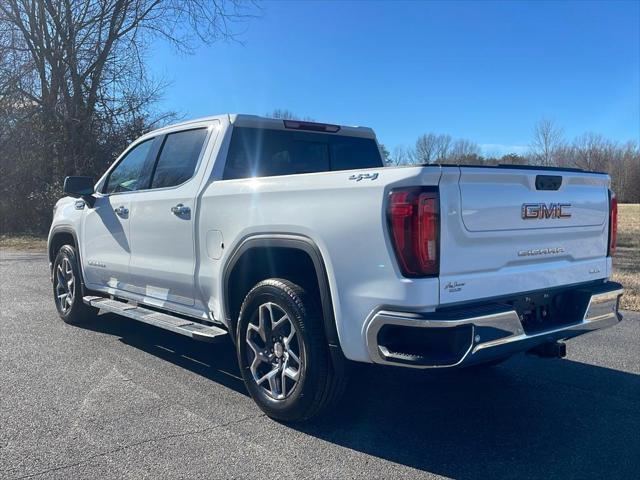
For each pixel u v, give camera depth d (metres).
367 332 3.41
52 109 22.80
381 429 3.95
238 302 4.46
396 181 3.29
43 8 22.28
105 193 6.20
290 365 3.96
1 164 22.52
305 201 3.76
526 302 3.78
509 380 5.00
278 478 3.27
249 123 5.01
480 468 3.42
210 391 4.63
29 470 3.34
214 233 4.49
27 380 4.85
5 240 19.38
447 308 3.32
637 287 9.29
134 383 4.80
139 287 5.54
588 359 5.59
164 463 3.43
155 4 22.33
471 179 3.40
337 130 5.67
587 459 3.54
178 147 5.26
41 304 8.09
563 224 3.99
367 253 3.40
